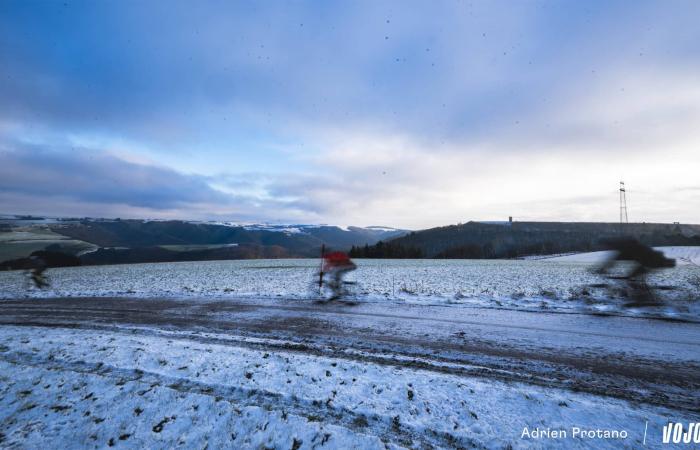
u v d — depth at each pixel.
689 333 6.98
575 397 4.16
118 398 4.16
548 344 6.41
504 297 11.80
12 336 6.98
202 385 4.50
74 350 5.89
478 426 3.54
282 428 3.51
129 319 8.85
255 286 15.57
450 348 6.21
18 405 4.02
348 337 6.98
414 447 3.26
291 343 6.55
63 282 19.03
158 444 3.32
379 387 4.42
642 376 4.88
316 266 31.75
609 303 10.02
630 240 10.74
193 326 8.01
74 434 3.47
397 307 10.16
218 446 3.28
